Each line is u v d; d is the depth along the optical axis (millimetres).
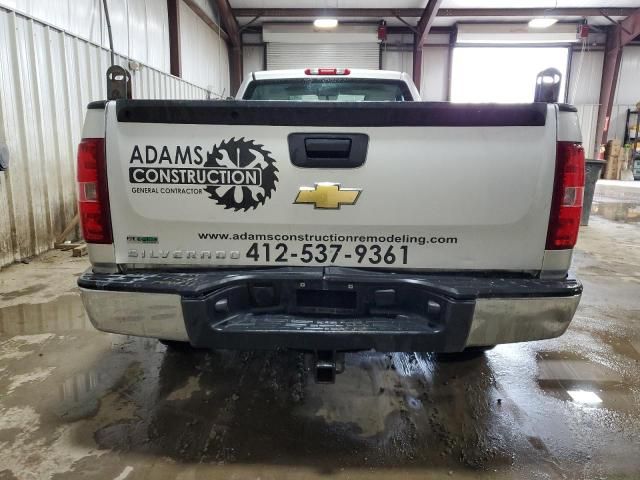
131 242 1913
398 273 1914
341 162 1821
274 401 2309
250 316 1873
